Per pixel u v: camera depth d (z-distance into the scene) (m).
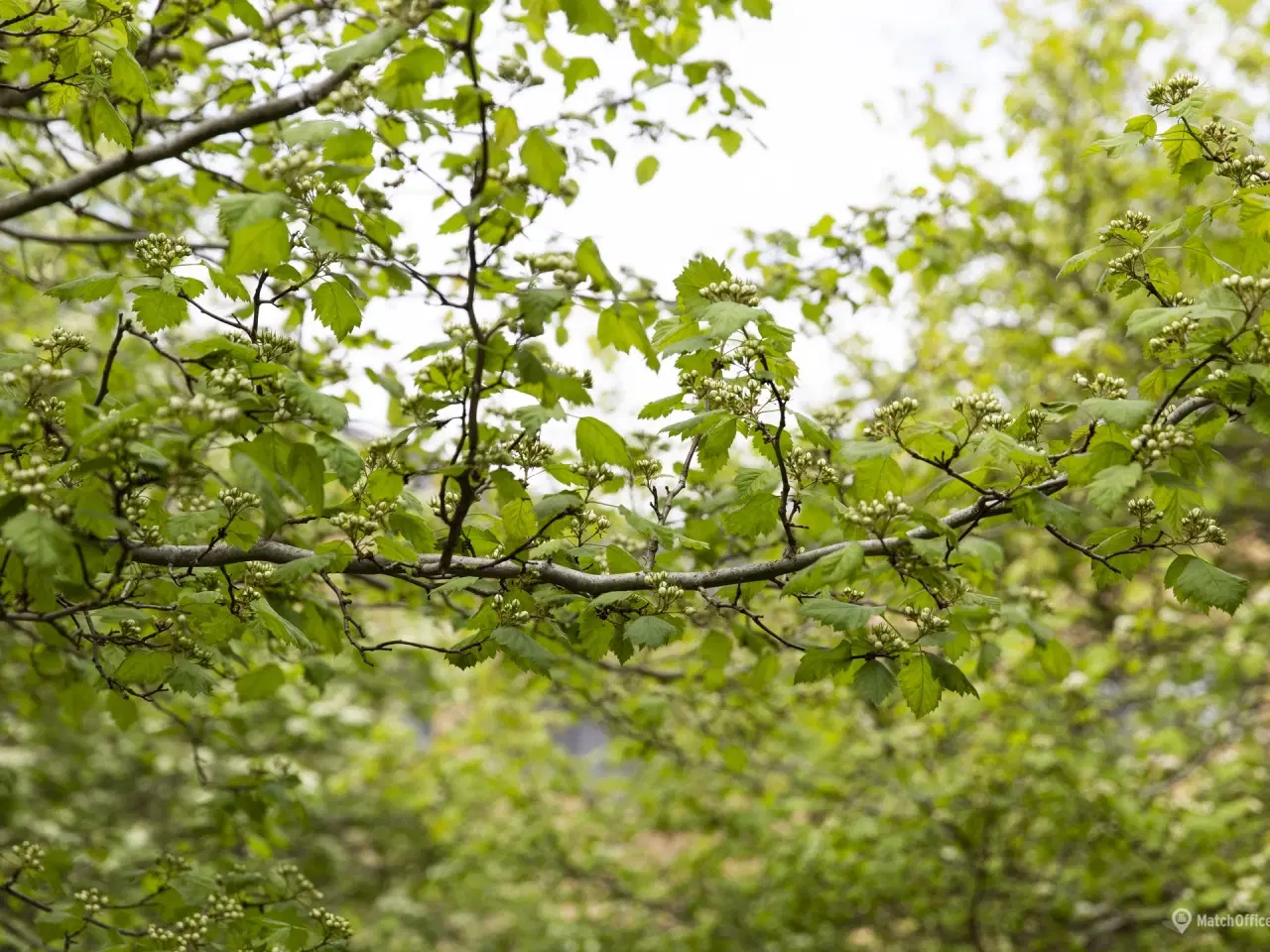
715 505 3.77
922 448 2.48
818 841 6.53
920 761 6.41
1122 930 6.82
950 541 2.24
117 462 1.90
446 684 8.57
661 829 8.12
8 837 6.18
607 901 8.57
